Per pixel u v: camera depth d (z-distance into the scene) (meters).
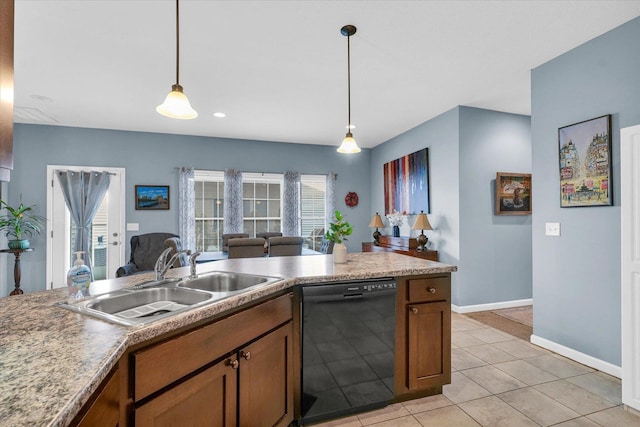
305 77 3.05
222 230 5.30
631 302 1.91
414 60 2.75
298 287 1.76
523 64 2.83
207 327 1.20
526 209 4.05
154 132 4.91
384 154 5.61
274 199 5.61
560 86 2.67
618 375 2.27
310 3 2.00
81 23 2.18
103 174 4.63
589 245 2.45
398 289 1.96
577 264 2.54
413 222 4.70
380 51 2.60
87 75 2.97
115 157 4.74
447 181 4.00
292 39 2.41
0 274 4.15
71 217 4.54
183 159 5.07
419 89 3.36
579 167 2.50
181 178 4.96
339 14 2.12
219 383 1.26
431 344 2.01
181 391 1.09
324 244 4.57
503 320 3.53
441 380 2.04
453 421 1.82
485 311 3.86
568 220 2.61
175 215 5.01
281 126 4.65
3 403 0.59
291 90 3.36
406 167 4.87
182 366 1.10
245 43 2.45
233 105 3.78
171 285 1.63
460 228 3.79
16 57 2.63
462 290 3.79
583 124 2.47
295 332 1.76
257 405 1.46
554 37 2.41
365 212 6.08
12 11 1.07
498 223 3.96
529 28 2.30
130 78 3.04
